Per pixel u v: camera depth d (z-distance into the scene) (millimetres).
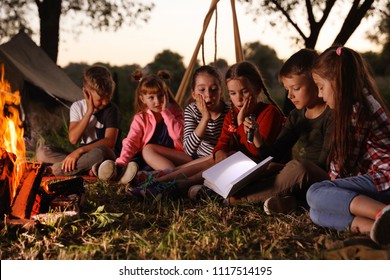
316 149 5039
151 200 5094
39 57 11195
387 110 4273
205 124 5824
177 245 3916
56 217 4398
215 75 5875
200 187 5059
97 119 6676
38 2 12727
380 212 3740
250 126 5137
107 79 6578
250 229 4359
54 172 6410
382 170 4074
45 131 10062
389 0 11094
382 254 3600
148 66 6785
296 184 4711
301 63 4906
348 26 9258
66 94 10711
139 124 6289
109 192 5445
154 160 6059
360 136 4156
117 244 4051
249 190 4832
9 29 15398
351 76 4176
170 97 6480
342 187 4094
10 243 4098
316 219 4199
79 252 3910
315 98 4953
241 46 7734
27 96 10102
